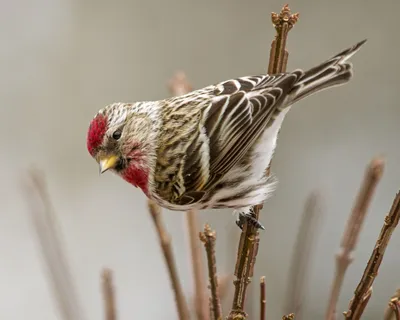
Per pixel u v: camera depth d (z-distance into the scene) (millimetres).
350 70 7328
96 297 13141
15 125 15156
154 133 7887
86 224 14062
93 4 16094
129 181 8141
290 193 13891
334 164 14234
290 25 6980
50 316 13242
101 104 15406
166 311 13125
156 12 15953
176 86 8422
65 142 15062
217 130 7664
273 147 7691
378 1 15375
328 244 12898
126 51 15773
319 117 14680
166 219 13211
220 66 15594
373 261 5387
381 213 13430
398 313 5098
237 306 5680
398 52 15062
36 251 13633
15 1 15992
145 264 13625
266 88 7438
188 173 7738
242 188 7766
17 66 15625
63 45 15859
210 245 5496
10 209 14047
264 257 12586
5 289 13367
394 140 14438
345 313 5445
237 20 15773
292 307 6230
